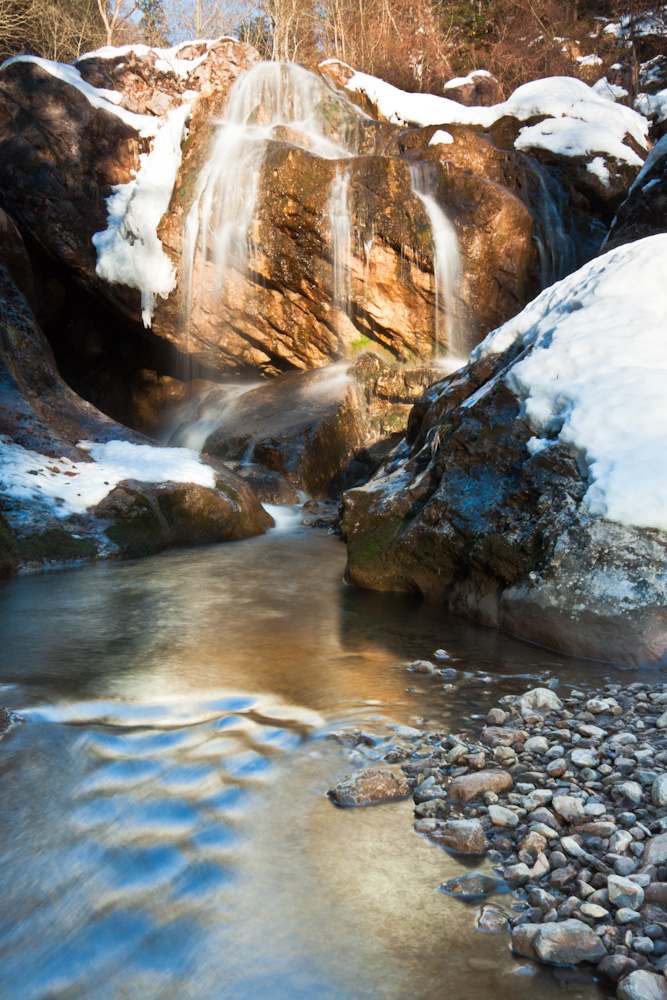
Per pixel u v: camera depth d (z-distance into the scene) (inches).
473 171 621.9
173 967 86.3
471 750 135.7
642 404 212.2
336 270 592.7
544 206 630.5
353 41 1104.8
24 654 196.5
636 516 195.3
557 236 634.2
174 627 222.2
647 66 949.2
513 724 148.2
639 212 444.5
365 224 577.3
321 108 708.0
